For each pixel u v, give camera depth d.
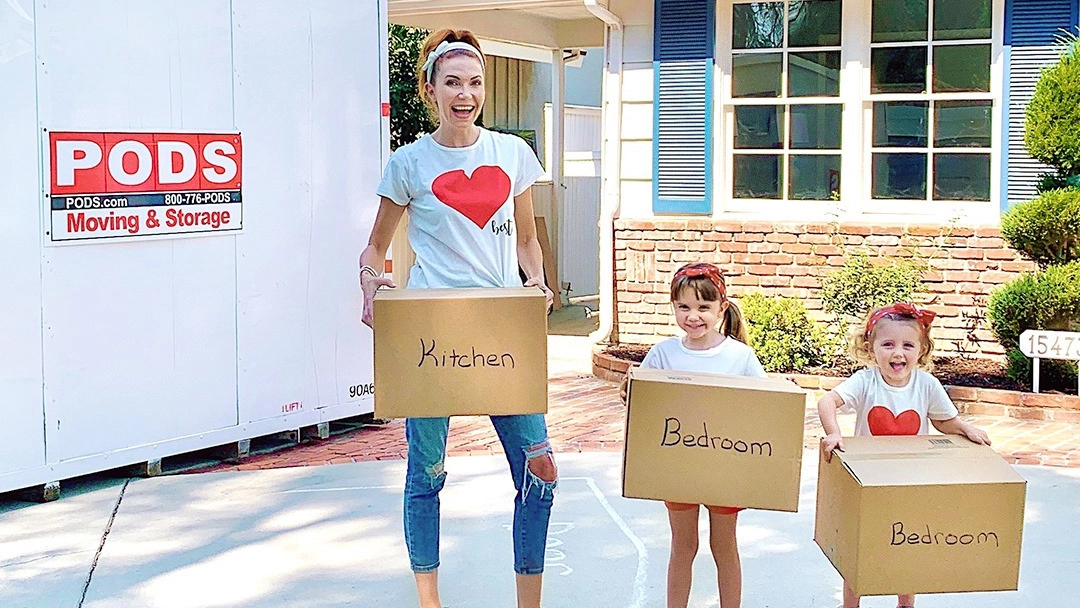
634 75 10.10
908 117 9.38
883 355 4.25
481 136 4.39
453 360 4.00
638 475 3.94
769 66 9.74
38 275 6.06
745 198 9.90
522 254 4.62
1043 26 8.75
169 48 6.55
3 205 5.89
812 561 5.20
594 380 9.63
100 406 6.38
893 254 9.31
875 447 3.85
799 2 9.60
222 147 6.85
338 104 7.54
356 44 7.64
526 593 4.33
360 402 7.86
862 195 9.55
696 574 5.05
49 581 5.02
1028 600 4.70
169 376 6.69
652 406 3.92
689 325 4.32
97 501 6.25
